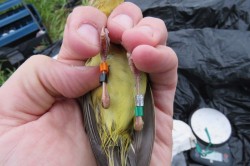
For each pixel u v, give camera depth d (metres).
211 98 0.34
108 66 0.18
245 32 0.33
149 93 0.18
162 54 0.17
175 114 0.33
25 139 0.18
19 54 0.40
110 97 0.18
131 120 0.17
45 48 0.40
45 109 0.19
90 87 0.18
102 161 0.16
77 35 0.17
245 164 0.31
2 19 0.43
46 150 0.18
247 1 0.35
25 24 0.44
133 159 0.16
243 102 0.33
